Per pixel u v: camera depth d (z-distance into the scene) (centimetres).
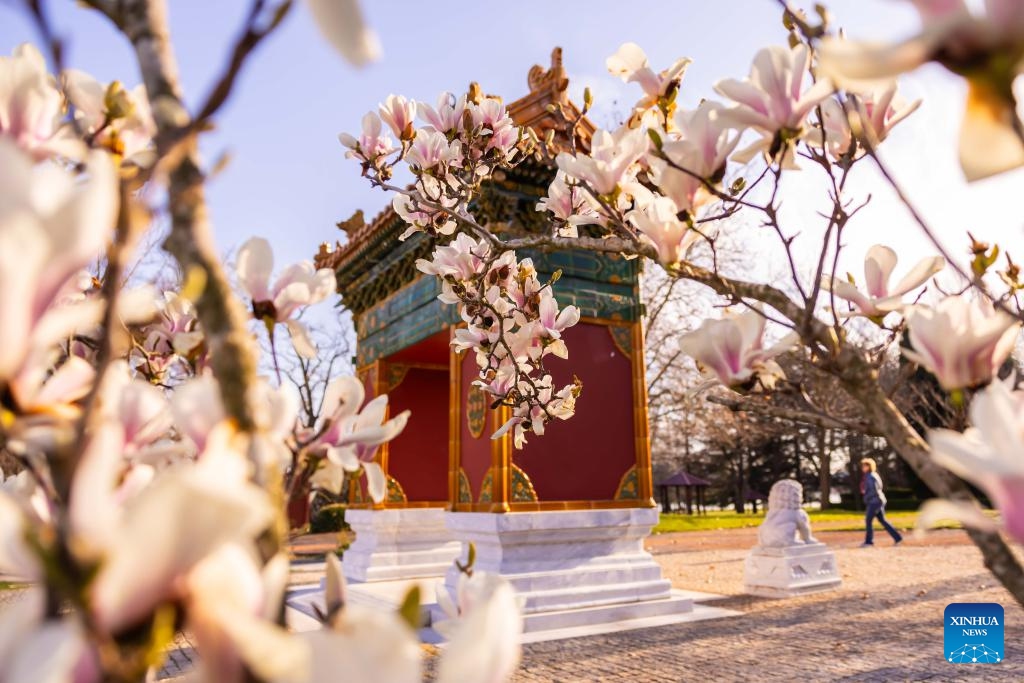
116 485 73
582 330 847
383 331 1129
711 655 611
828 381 121
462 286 350
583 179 192
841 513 3381
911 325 101
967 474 59
